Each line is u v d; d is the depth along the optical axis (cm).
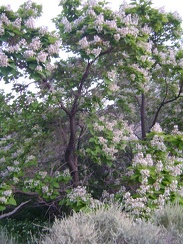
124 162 663
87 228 327
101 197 605
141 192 493
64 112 626
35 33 520
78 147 636
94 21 541
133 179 523
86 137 646
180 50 659
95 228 346
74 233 317
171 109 744
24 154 608
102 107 589
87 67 566
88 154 586
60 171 624
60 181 584
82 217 357
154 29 656
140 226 342
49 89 567
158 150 543
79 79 597
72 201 534
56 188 591
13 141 638
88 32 546
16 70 485
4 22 506
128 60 580
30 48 502
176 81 677
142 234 324
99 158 567
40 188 563
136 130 795
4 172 597
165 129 743
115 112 661
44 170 607
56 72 605
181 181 564
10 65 469
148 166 515
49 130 633
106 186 645
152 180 507
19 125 618
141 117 712
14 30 504
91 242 312
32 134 628
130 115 715
